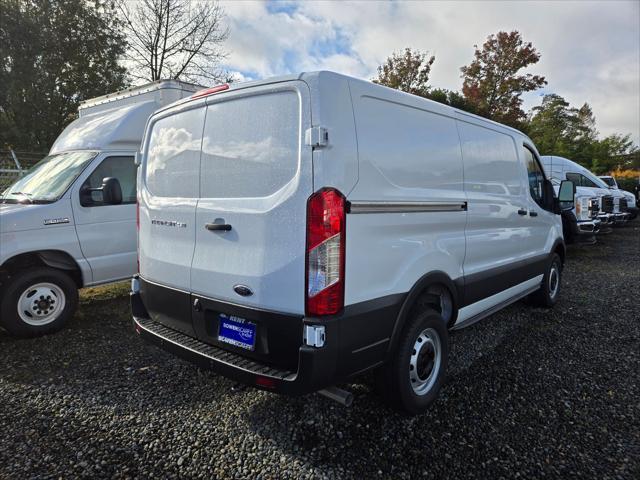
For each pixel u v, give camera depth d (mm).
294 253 2311
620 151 39469
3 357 3994
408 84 22172
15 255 4402
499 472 2406
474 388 3361
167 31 22172
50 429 2828
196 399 3211
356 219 2377
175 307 3033
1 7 16438
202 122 2883
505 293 4328
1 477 2363
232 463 2492
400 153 2758
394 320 2688
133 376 3586
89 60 19422
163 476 2385
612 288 6605
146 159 3410
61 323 4680
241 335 2576
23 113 17672
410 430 2811
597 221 9680
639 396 3232
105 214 5055
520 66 23281
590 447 2623
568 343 4297
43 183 5062
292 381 2254
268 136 2469
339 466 2457
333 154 2271
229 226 2602
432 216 3033
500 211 4090
